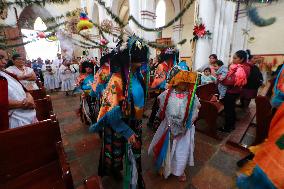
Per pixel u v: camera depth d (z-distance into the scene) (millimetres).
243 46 9633
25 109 1895
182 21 13188
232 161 2586
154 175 2312
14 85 1841
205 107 3283
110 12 3609
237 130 3596
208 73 4320
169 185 2145
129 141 1538
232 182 2184
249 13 9086
